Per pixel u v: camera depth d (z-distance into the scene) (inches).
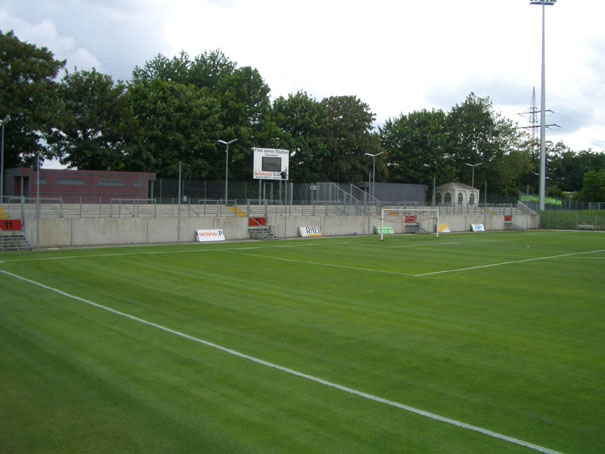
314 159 2748.5
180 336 504.7
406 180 3344.0
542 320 608.7
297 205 2133.4
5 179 1956.2
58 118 1930.4
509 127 3661.4
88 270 942.4
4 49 1873.8
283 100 2783.0
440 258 1272.1
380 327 558.3
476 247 1605.6
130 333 512.7
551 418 323.9
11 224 1302.9
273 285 820.6
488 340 512.7
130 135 2174.0
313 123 2704.2
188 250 1344.7
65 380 378.0
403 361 438.3
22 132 1961.1
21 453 270.5
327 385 375.9
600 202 3595.0
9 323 546.6
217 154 2388.0
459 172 3503.9
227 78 2539.4
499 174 3617.1
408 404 342.6
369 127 2913.4
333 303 687.7
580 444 288.5
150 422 308.5
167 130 2262.6
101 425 304.2
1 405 332.5
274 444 282.2
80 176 1813.5
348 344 488.1
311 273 967.0
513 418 322.7
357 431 299.7
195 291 751.1
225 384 374.3
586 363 442.0
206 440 286.2
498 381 391.9
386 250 1457.9
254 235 1748.3
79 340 484.7
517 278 949.8
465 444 285.6
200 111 2260.1
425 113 3368.6
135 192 1898.4
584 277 970.7
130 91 2305.6
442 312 645.3
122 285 788.6
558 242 1854.1
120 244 1481.3
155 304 653.9
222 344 479.5
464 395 361.1
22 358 429.1
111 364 415.8
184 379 383.2
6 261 1050.7
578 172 4916.3
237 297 713.0
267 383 378.0
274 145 2512.3
